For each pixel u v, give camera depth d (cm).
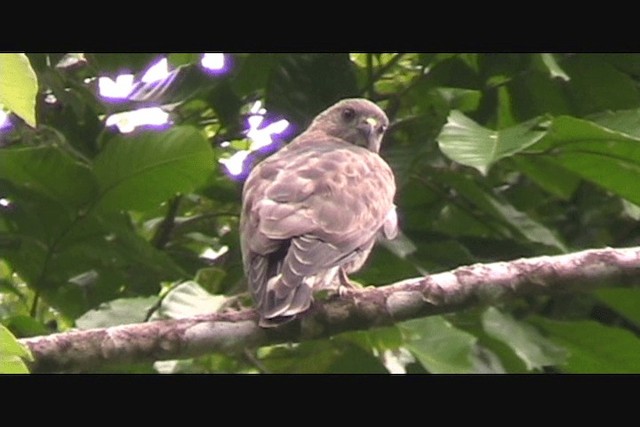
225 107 1276
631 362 1155
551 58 1209
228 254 1248
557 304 1303
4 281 1188
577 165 1099
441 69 1293
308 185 934
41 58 1220
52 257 1143
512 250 1217
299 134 1256
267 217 898
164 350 826
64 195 1106
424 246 1198
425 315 853
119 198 1107
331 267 880
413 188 1247
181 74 1254
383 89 1321
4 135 1230
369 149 1145
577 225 1342
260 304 832
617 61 1290
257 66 1269
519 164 1191
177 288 1019
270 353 1217
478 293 847
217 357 1220
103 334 816
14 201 1131
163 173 1091
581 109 1309
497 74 1291
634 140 1055
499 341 1121
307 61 1256
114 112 1252
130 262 1155
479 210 1244
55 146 1109
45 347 806
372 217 951
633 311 1162
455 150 1037
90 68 1272
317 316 847
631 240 1340
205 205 1306
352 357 1181
